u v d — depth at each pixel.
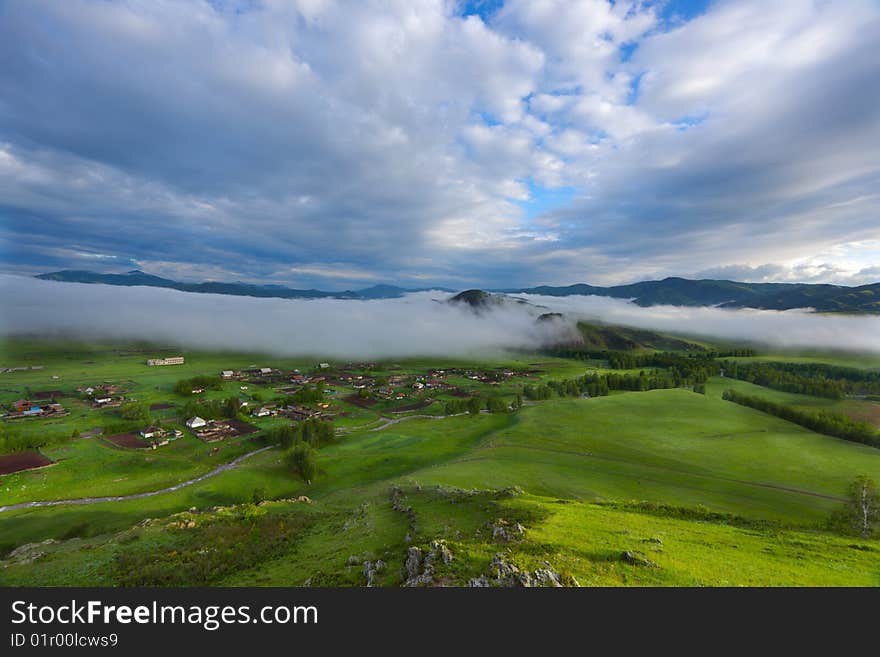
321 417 199.12
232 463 137.75
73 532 86.94
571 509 52.03
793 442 139.00
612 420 166.75
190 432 166.50
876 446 137.00
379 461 132.12
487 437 155.12
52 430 162.88
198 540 55.41
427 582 30.23
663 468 113.94
